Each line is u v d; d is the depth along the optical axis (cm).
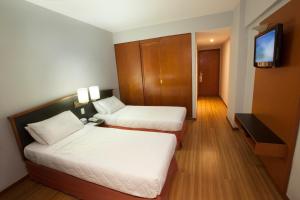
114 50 422
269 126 189
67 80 278
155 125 260
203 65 636
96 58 351
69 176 167
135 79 423
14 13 198
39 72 229
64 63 271
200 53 628
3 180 190
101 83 370
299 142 135
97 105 317
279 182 163
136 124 273
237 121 239
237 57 287
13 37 198
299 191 134
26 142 206
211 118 394
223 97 546
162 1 250
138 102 438
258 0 208
